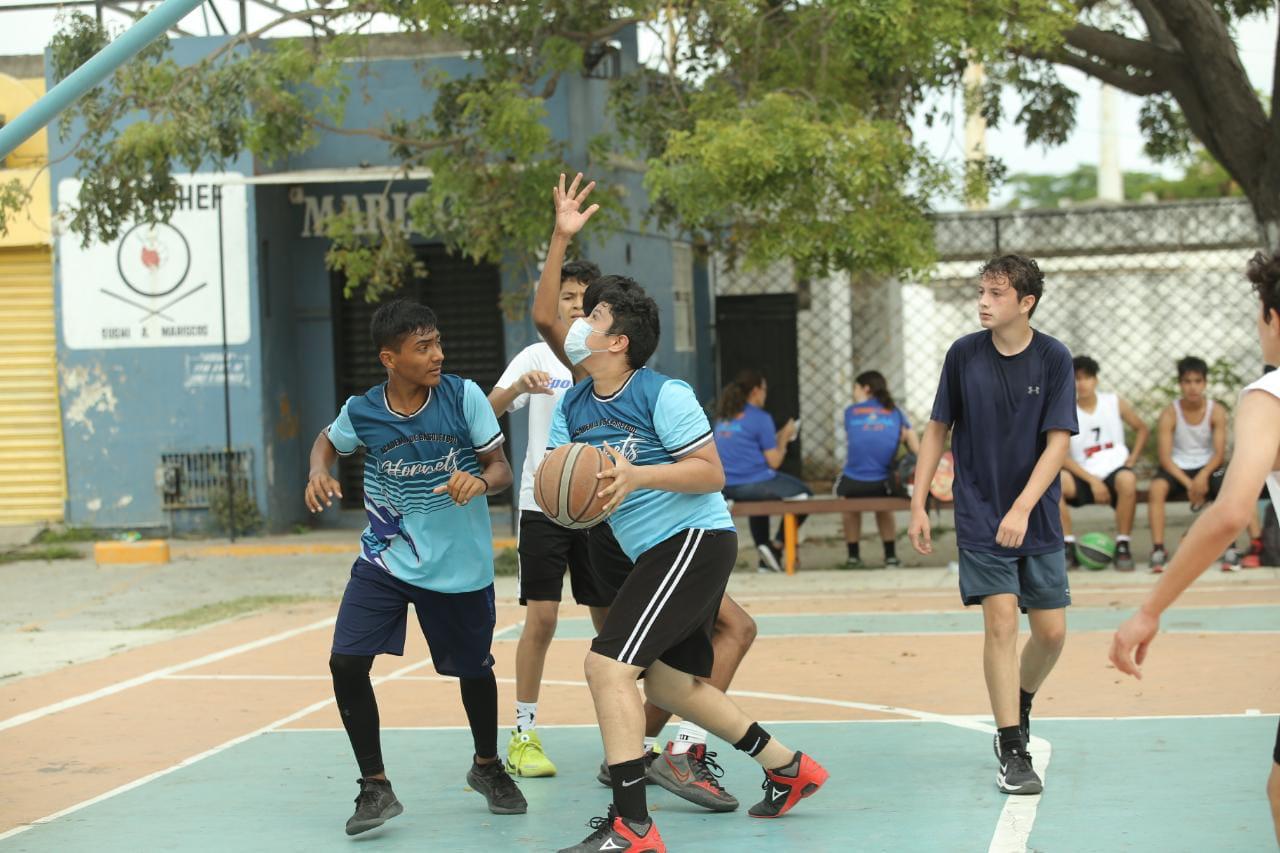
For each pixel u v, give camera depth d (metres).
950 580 12.80
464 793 6.31
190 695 8.73
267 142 13.53
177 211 16.77
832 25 12.23
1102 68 15.34
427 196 13.70
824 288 20.78
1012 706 6.03
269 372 16.98
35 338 17.39
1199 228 20.38
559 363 6.62
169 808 6.15
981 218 20.84
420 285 17.55
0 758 7.19
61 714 8.24
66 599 13.25
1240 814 5.51
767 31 13.11
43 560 15.88
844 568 13.91
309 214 17.58
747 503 13.47
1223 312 20.47
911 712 7.64
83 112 13.32
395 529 5.71
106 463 17.05
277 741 7.43
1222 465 12.76
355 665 5.66
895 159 12.45
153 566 15.20
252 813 6.05
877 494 13.50
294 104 13.52
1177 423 12.85
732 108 12.62
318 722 7.89
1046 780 6.13
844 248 12.66
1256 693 7.75
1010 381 6.07
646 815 5.04
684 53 13.27
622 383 5.39
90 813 6.10
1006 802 5.81
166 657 10.13
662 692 5.45
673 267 19.94
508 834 5.64
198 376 16.86
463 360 17.47
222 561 15.48
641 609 5.13
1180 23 13.52
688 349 20.50
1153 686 8.03
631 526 5.30
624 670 5.09
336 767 6.84
